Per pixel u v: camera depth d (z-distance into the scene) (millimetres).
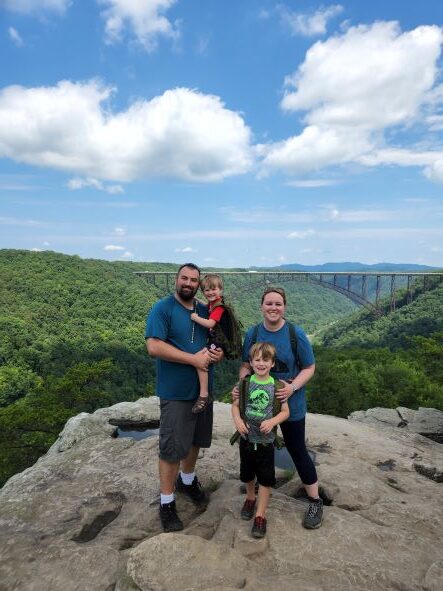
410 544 2928
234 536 2936
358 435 5922
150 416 6488
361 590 2447
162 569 2488
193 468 3691
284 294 3227
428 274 86750
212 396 3508
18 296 90188
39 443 18094
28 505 3615
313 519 3078
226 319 3338
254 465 3047
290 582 2445
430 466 4867
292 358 3211
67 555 2850
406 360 39469
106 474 4258
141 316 95188
